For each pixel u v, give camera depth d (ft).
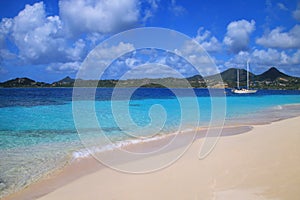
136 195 16.57
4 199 17.04
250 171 19.03
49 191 18.01
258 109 69.05
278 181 16.96
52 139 33.50
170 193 16.46
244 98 116.47
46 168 22.47
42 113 57.67
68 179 20.02
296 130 34.99
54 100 83.51
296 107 75.00
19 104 73.97
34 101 81.15
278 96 134.21
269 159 21.58
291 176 17.66
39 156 25.95
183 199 15.55
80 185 18.78
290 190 15.55
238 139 30.91
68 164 23.45
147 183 18.35
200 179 18.30
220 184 17.19
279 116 54.75
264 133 34.06
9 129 40.32
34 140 33.01
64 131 38.55
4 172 21.49
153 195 16.39
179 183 17.87
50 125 43.42
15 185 19.06
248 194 15.40
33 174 21.07
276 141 28.27
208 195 15.71
